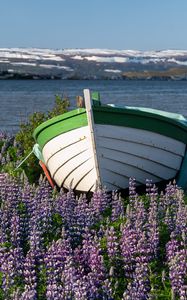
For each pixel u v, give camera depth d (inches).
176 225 456.4
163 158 617.6
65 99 852.0
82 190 622.8
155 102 2989.7
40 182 554.6
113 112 569.3
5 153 804.0
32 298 334.6
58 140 609.3
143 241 411.5
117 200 526.3
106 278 382.3
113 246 411.2
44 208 482.6
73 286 342.6
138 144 594.6
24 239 457.1
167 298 364.8
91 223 484.1
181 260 385.1
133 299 352.8
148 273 399.5
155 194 544.1
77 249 411.8
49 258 386.9
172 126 607.5
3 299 356.5
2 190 539.5
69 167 616.1
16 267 385.1
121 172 600.1
